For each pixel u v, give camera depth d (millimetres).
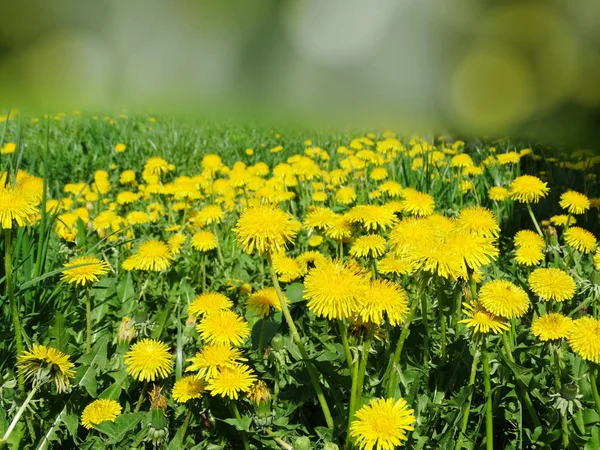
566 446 956
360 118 1410
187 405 1009
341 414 996
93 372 1032
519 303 944
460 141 2588
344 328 938
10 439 967
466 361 1057
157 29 1778
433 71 1284
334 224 1181
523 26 1184
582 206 1317
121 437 974
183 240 1442
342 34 1397
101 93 1914
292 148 3107
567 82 1173
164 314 1105
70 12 1845
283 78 1536
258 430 993
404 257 1005
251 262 1473
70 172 2707
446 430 993
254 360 1078
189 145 3365
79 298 1246
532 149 2285
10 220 979
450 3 1235
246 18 1523
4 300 1118
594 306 1104
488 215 1054
